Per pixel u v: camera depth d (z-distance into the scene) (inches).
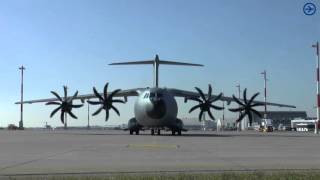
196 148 1040.2
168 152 920.3
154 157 810.8
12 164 695.7
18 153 893.8
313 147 1093.8
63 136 1792.6
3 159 772.6
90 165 681.6
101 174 579.8
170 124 1952.5
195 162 725.9
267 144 1219.2
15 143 1236.5
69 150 970.7
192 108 2071.9
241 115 2123.5
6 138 1581.0
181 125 1989.4
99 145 1143.6
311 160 758.5
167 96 1909.4
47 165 682.2
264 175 542.0
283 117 7032.5
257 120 4997.5
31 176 559.2
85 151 942.4
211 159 775.1
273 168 644.1
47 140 1416.1
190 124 5634.8
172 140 1428.4
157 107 1871.3
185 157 812.0
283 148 1051.3
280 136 1958.7
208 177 527.2
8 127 4495.6
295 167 656.4
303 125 4938.5
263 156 832.9
